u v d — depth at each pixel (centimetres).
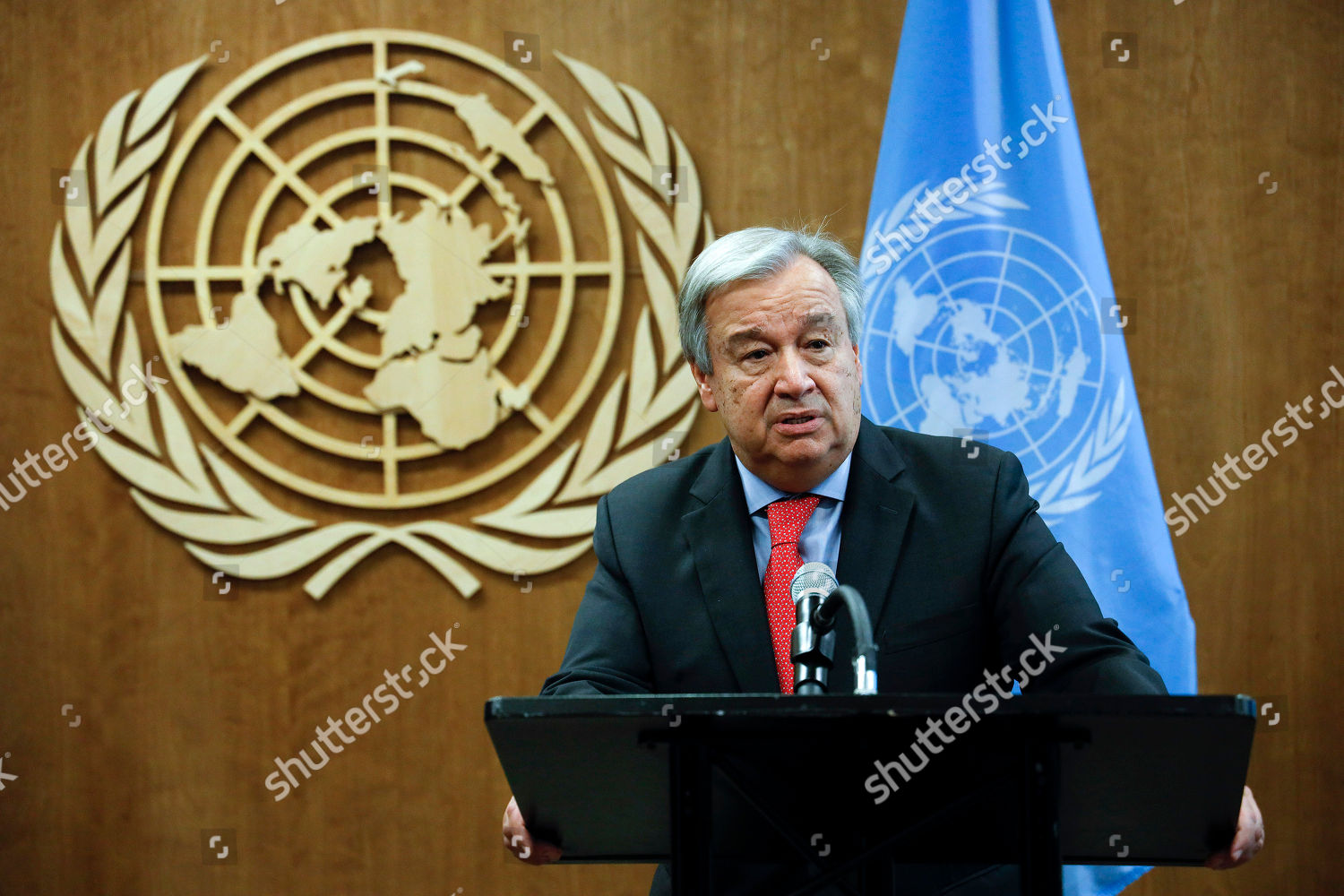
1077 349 415
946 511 278
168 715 479
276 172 489
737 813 187
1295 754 463
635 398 479
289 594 484
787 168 488
